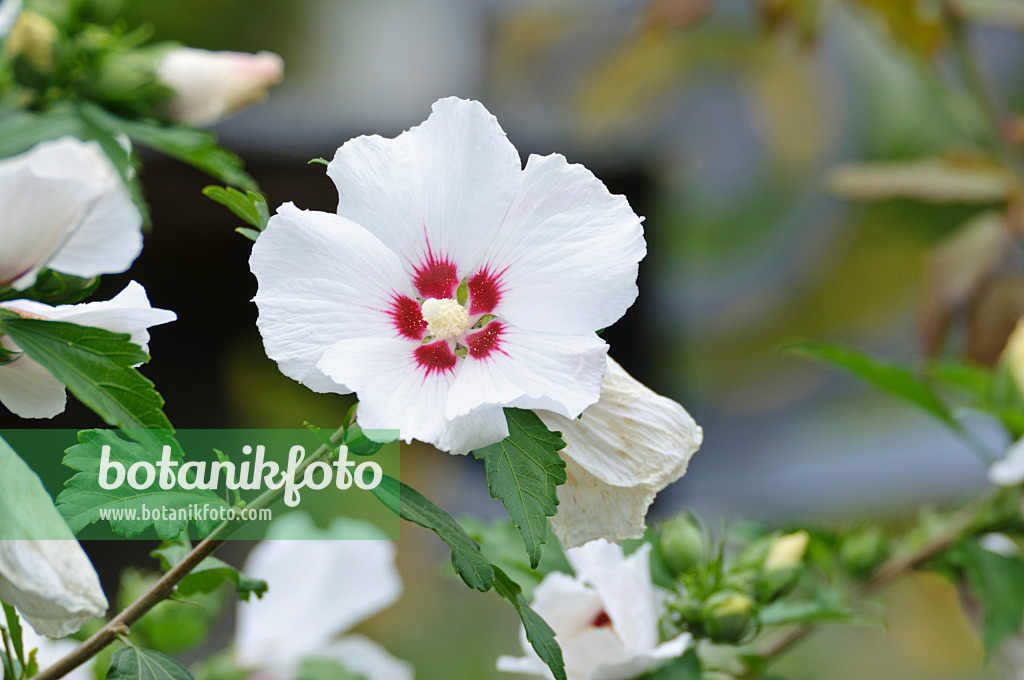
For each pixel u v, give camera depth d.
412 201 0.77
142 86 1.18
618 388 0.78
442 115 0.77
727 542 1.01
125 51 1.19
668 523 0.93
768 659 0.99
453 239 0.77
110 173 0.88
